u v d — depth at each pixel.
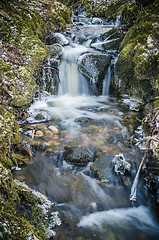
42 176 3.04
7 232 1.64
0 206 1.82
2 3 5.54
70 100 5.84
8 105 4.05
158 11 5.23
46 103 5.46
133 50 5.39
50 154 3.51
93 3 11.95
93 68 6.02
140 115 4.84
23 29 5.41
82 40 7.46
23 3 6.70
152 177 2.90
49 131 4.16
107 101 5.79
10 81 4.19
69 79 6.15
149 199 2.83
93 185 2.95
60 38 6.82
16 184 2.60
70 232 2.26
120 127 4.37
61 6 8.44
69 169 3.24
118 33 7.04
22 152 3.46
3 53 4.51
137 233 2.37
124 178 3.08
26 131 4.07
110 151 3.59
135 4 6.27
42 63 5.45
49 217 2.37
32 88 4.64
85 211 2.58
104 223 2.46
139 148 3.67
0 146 2.71
